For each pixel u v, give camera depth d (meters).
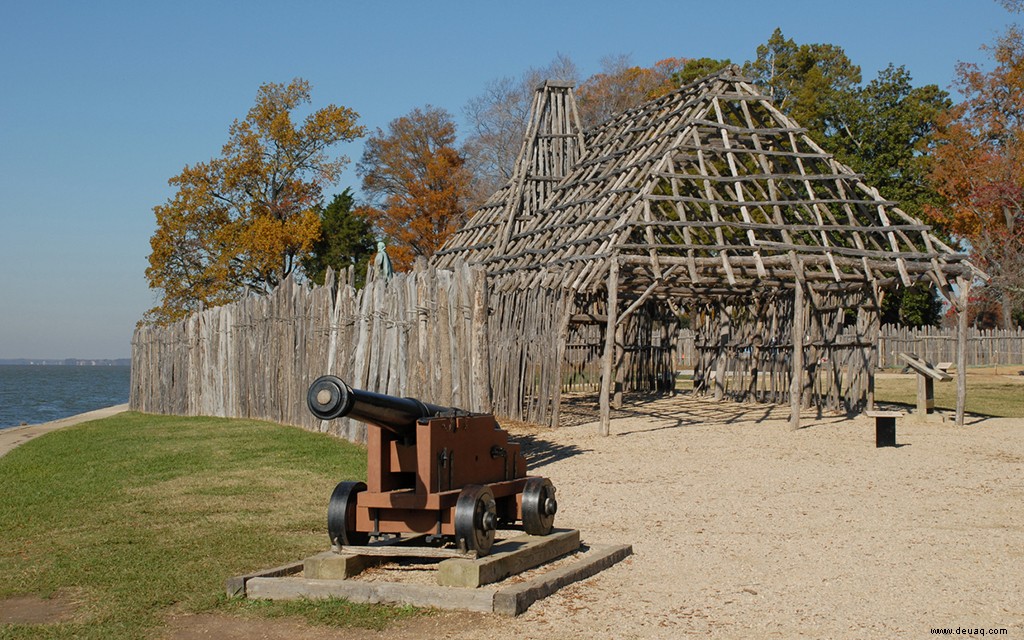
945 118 38.69
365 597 6.41
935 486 11.41
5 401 54.91
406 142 52.44
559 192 23.28
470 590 6.26
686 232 17.61
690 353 44.44
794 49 50.53
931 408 19.58
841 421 18.62
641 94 49.28
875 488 11.30
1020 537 8.52
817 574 7.21
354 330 16.22
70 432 19.84
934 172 39.75
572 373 25.48
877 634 5.79
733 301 23.53
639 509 9.99
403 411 6.82
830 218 18.84
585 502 10.41
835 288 20.56
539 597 6.48
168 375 25.34
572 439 16.00
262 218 43.12
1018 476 12.09
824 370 30.73
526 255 21.27
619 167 20.61
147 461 13.60
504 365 19.38
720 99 20.11
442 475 6.96
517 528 8.00
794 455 14.17
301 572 7.12
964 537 8.53
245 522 9.02
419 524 6.94
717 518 9.49
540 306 18.14
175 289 43.56
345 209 50.50
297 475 11.90
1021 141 35.78
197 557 7.67
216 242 43.88
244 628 5.96
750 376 23.27
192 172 43.94
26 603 6.56
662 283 19.20
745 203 18.00
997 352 42.62
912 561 7.62
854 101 47.25
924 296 49.25
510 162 52.06
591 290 17.05
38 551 8.02
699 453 14.39
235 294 44.19
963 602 6.46
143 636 5.82
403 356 14.67
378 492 6.96
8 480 12.30
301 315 18.30
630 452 14.52
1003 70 37.34
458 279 14.41
